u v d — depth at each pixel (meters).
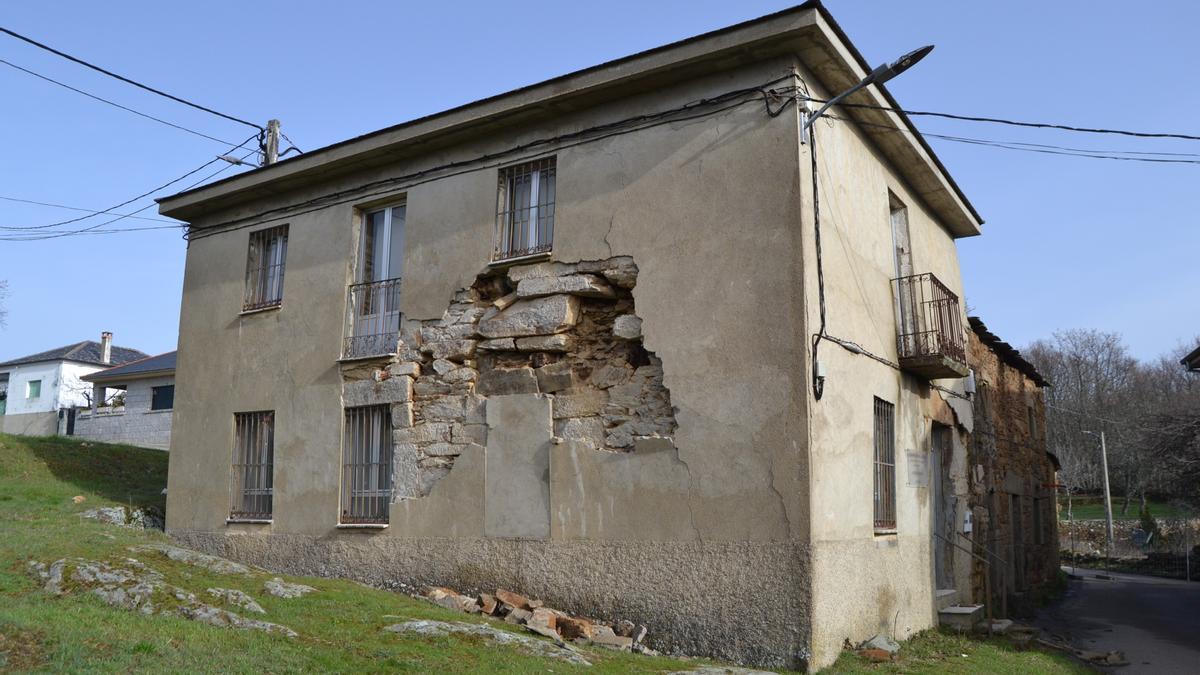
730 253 9.27
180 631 7.19
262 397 12.98
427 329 11.47
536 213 10.92
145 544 10.95
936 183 13.11
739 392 8.99
